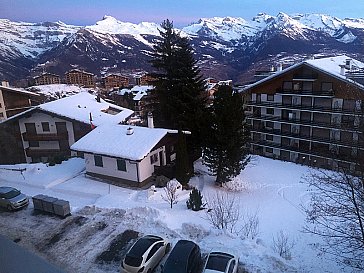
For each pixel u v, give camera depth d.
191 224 19.30
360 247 16.44
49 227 19.31
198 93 36.22
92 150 28.11
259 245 17.77
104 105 45.19
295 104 41.69
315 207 21.36
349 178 17.94
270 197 27.81
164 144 29.92
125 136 29.31
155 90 38.50
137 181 26.94
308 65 38.81
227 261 14.55
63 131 37.91
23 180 28.14
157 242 15.99
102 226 19.38
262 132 45.19
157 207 22.17
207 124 30.36
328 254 18.02
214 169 30.48
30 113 37.31
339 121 37.72
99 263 15.86
